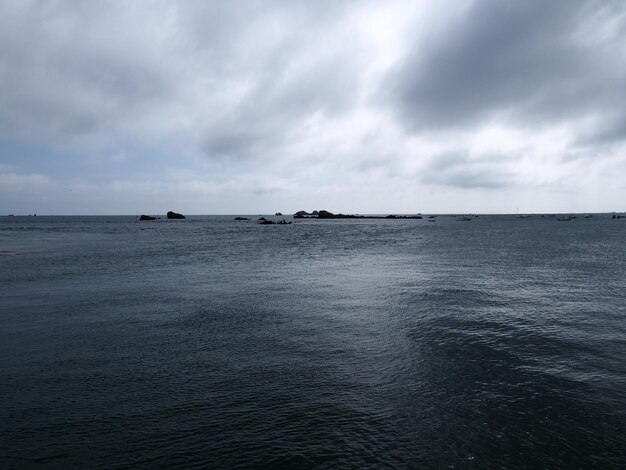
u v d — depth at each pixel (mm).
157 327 12211
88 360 9383
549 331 11609
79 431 6312
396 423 6480
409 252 38719
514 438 6035
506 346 10258
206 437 6133
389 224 134000
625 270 25141
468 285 19703
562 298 16453
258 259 32750
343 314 13812
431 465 5438
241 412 6875
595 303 15500
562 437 6055
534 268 26297
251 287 19375
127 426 6449
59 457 5660
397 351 9914
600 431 6207
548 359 9297
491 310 14312
